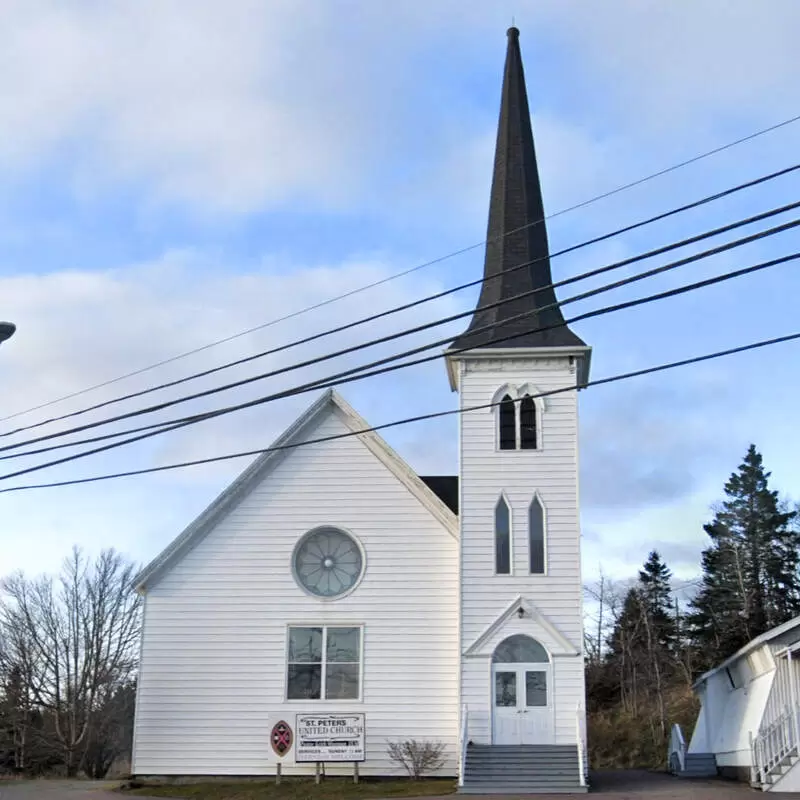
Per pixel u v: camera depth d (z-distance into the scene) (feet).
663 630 252.01
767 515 235.20
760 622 222.28
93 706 171.63
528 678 105.91
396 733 107.24
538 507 110.42
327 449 115.65
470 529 109.81
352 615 110.93
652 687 229.86
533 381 113.80
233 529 114.01
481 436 112.47
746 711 106.52
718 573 232.73
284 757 104.58
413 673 108.88
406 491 114.11
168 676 110.22
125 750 180.96
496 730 104.37
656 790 94.12
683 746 117.39
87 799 95.35
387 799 91.35
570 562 108.27
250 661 110.42
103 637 176.35
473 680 105.70
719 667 115.75
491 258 123.54
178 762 107.86
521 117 131.44
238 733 108.47
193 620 111.65
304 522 113.80
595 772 123.85
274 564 112.98
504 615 106.93
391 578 111.65
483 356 113.50
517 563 108.47
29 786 106.22
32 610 174.09
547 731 104.01
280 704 109.09
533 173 128.47
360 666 109.29
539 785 96.07
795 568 230.27
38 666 171.42
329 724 105.29
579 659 105.29
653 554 263.29
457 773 105.40
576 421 112.27
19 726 167.02
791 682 93.45
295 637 111.24
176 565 113.39
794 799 83.46
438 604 110.63
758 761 92.53
